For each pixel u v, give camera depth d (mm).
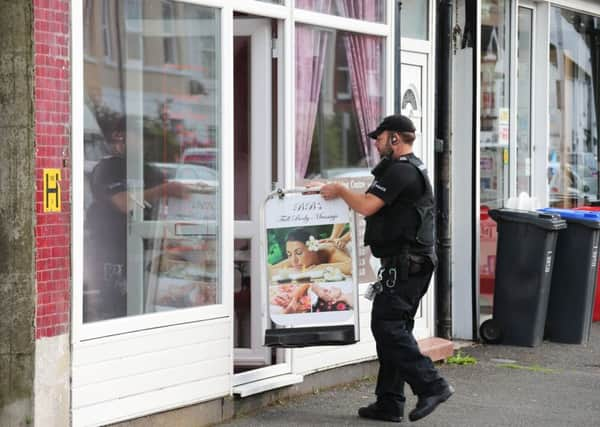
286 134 10914
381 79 12398
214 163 9961
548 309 14508
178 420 9406
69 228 8352
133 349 8922
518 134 15812
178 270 9578
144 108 9273
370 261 11820
